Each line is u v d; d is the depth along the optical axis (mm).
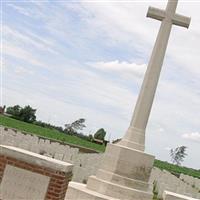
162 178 24844
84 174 18391
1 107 81625
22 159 7902
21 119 78438
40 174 7793
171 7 12672
